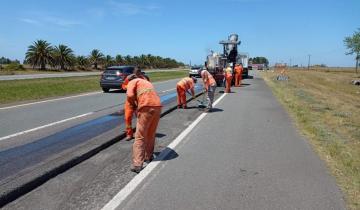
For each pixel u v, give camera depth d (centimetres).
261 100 1956
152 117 704
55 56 8719
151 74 5844
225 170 696
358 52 6825
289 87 3133
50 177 638
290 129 1126
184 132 1052
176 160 759
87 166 710
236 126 1161
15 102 1748
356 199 561
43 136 960
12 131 1026
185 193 575
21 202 534
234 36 3688
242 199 556
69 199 546
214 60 3312
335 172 693
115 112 1421
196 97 2030
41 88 2525
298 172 689
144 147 699
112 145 877
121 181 626
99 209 512
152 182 623
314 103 1947
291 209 523
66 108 1543
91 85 3042
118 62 11250
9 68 7681
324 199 560
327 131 1117
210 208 522
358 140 1034
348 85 4472
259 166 724
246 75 4600
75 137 951
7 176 623
